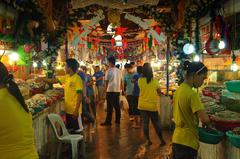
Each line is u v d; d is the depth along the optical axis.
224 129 4.32
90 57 22.17
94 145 8.23
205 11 7.25
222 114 4.70
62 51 12.81
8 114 2.80
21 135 2.83
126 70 11.70
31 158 2.88
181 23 8.79
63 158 6.87
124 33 16.70
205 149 5.61
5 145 2.78
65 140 6.29
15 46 6.91
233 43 6.02
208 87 7.13
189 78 4.07
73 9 9.98
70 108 6.88
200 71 4.03
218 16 6.42
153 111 7.99
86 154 7.37
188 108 4.00
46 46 9.41
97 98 17.19
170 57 11.47
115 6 9.60
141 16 10.73
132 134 9.55
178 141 4.05
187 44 8.09
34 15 7.44
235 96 5.14
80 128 6.95
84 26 11.46
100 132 9.88
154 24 10.93
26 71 8.55
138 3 9.47
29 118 2.96
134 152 7.55
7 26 6.43
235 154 3.94
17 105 2.89
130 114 11.85
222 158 4.52
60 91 9.10
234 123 4.29
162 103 9.94
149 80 7.96
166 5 9.67
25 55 7.58
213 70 7.78
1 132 2.77
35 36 7.81
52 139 7.07
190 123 4.01
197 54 8.21
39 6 7.19
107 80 11.01
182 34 9.10
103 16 11.20
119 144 8.33
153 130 10.07
